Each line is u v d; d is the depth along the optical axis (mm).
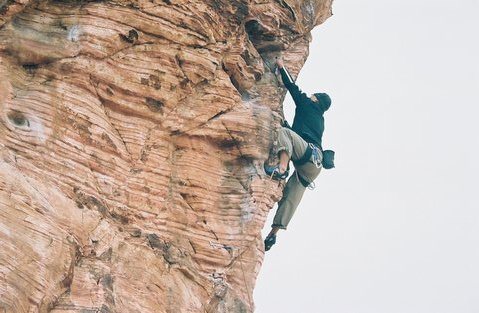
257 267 20453
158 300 18203
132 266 18062
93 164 18172
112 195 18359
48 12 18625
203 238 19578
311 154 21094
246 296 20062
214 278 19500
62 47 18406
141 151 19031
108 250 17672
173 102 19562
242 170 20375
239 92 21000
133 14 19078
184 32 19625
